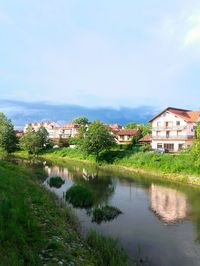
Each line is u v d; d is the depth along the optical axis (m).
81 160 85.75
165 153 65.88
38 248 14.50
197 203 32.72
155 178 51.84
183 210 29.62
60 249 15.03
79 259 14.81
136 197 35.72
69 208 26.31
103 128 78.88
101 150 78.06
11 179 31.89
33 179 42.28
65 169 63.72
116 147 86.12
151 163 60.56
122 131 115.75
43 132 114.06
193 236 22.16
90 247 17.52
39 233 16.33
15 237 14.51
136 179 50.47
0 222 15.55
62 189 38.44
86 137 79.62
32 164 71.81
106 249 16.72
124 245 20.09
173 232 22.97
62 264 13.45
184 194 37.88
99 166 71.06
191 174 49.69
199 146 47.56
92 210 28.19
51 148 110.31
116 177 52.66
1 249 13.09
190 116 83.94
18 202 21.59
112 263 15.09
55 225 19.66
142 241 20.92
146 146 78.25
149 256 18.47
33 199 25.98
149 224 24.83
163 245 20.31
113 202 32.78
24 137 103.25
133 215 27.47
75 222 22.66
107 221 25.25
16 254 12.84
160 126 84.19
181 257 18.50
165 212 28.81
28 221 17.14
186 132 79.12
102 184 44.88
